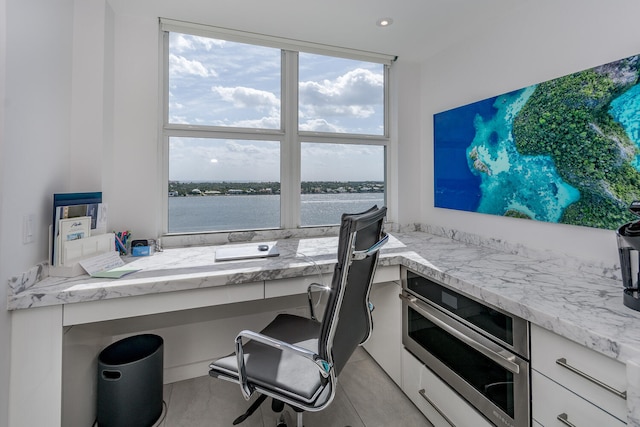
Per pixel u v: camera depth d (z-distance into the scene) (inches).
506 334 44.6
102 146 64.7
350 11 71.5
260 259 66.1
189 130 82.0
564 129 56.4
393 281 72.4
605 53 51.2
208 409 66.2
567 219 56.1
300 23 76.8
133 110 72.8
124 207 72.5
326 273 62.8
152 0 67.1
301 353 39.2
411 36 82.4
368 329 53.7
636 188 46.5
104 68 65.2
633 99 46.6
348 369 79.6
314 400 40.5
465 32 79.9
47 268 52.0
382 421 62.0
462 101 83.0
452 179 85.5
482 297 47.6
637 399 28.8
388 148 102.7
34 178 49.2
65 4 58.9
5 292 42.8
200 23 76.6
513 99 66.5
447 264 61.5
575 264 56.4
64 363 49.0
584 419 34.7
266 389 43.0
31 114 48.3
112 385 56.6
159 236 79.1
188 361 77.4
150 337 68.4
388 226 100.7
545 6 61.1
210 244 82.8
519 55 66.7
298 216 93.4
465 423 51.7
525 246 66.4
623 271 40.9
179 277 53.3
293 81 91.0
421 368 62.8
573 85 54.8
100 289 47.8
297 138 92.7
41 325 45.9
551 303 41.3
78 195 55.9
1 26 41.4
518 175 65.7
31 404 45.3
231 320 80.6
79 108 63.0
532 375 40.9
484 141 74.4
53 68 54.9
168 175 81.7
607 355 31.7
